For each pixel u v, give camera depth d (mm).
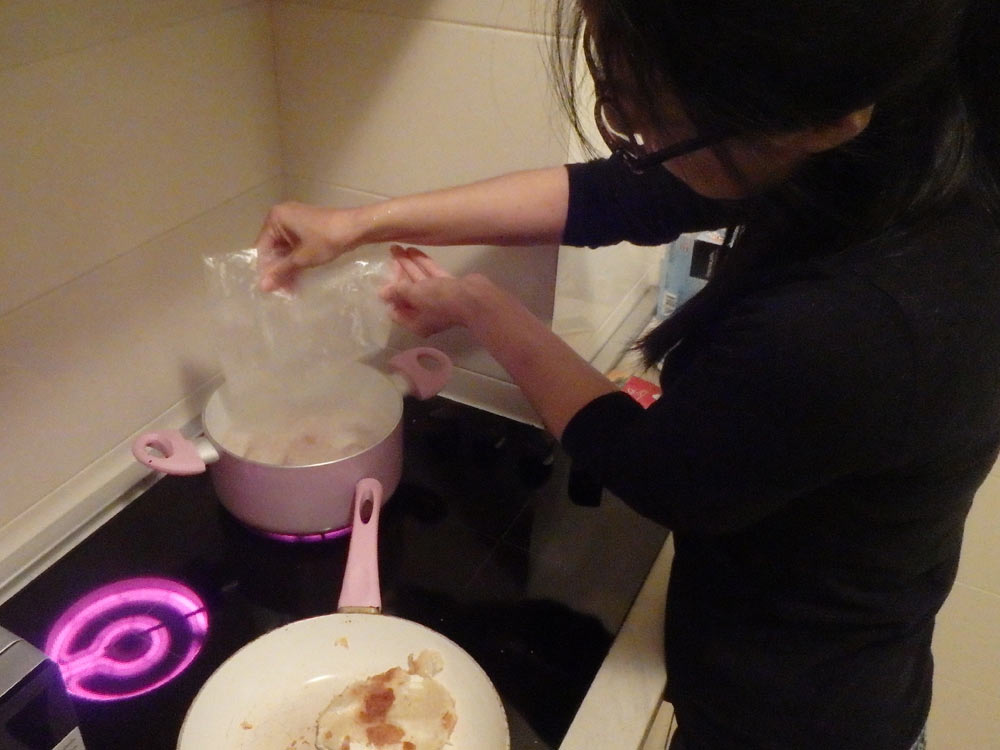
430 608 788
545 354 715
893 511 570
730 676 674
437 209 804
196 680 710
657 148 522
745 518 577
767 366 507
